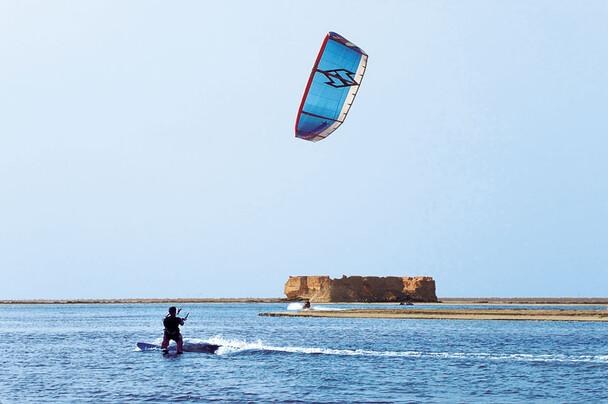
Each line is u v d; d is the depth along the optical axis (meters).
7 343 87.19
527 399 38.34
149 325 145.50
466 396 39.34
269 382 45.12
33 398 39.62
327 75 50.12
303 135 53.34
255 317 183.88
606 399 38.31
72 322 168.75
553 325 114.62
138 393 41.09
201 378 47.22
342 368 52.25
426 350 67.69
